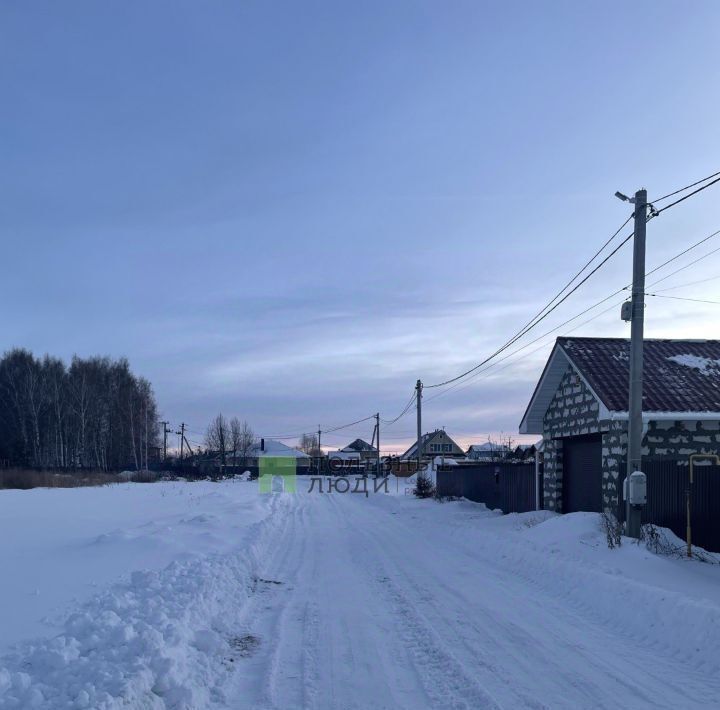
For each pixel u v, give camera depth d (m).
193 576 9.89
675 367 17.48
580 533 13.97
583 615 9.06
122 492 36.06
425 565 13.34
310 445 132.12
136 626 6.85
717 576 10.63
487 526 18.94
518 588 10.95
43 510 22.58
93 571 10.51
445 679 6.55
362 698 6.07
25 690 5.09
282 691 6.24
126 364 81.38
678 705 5.82
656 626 7.96
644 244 13.62
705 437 15.79
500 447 95.00
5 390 70.00
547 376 19.92
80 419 68.94
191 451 94.19
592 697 6.01
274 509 26.70
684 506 13.61
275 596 10.44
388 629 8.41
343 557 14.55
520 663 6.99
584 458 19.19
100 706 4.84
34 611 7.94
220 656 7.12
